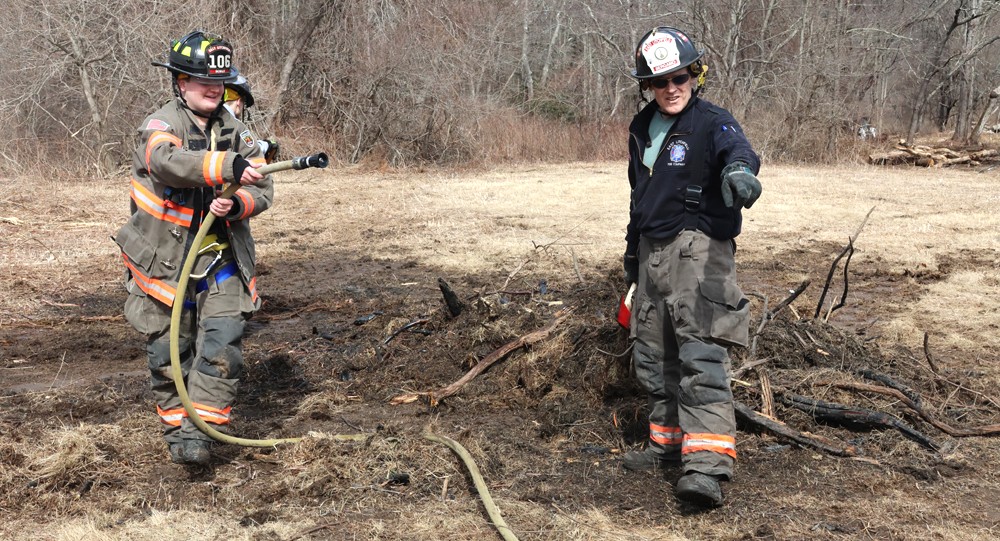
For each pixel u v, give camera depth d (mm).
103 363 5891
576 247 10242
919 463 4086
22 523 3496
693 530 3439
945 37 33500
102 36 19562
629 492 3777
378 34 23688
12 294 7871
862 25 30578
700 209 3604
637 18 30938
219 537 3361
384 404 4996
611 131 26656
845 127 29078
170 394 4004
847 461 4086
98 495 3732
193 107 3916
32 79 19547
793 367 4863
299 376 5441
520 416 4777
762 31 28188
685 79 3594
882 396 4637
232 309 3938
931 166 25953
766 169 22859
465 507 3619
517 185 17672
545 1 42094
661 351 3875
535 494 3754
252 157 4043
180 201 3854
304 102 23812
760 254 10164
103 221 12211
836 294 8078
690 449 3568
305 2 22828
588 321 5090
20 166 18234
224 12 21703
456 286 8211
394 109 23312
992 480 3939
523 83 41094
